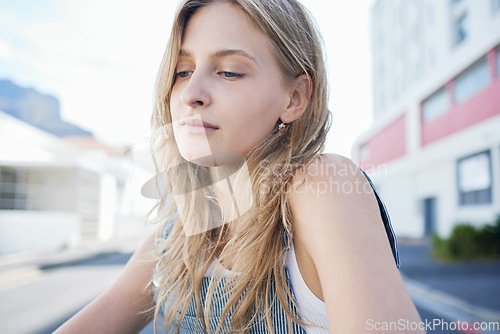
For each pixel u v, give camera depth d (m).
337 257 0.51
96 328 0.81
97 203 19.48
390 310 0.46
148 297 0.85
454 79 16.77
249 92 0.65
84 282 8.11
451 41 16.94
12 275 9.36
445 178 17.27
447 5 17.17
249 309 0.66
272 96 0.67
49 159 17.88
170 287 0.76
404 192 21.02
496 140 13.72
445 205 17.27
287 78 0.69
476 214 14.90
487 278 8.55
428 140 19.08
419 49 19.91
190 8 0.68
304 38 0.72
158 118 0.73
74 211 17.73
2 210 17.48
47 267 10.70
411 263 11.36
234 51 0.64
